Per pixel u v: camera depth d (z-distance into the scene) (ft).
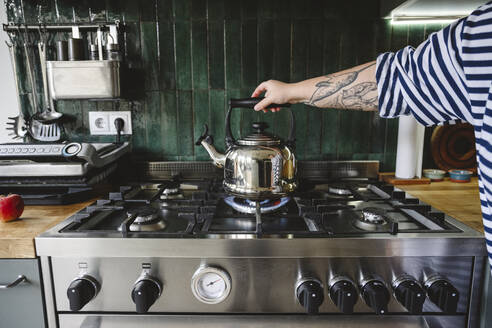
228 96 4.22
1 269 2.43
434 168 4.41
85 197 3.38
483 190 1.53
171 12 4.04
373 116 4.30
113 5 4.01
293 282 2.44
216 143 4.32
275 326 2.52
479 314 2.47
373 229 2.65
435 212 2.72
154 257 2.40
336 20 4.05
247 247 2.36
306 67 4.14
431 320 2.51
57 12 4.02
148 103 4.23
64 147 3.23
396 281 2.41
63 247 2.39
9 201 2.66
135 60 4.13
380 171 4.42
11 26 3.96
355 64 4.13
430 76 1.77
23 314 2.50
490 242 1.54
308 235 2.40
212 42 4.10
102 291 2.47
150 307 2.49
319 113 4.28
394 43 4.10
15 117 4.18
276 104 2.67
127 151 4.19
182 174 4.28
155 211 2.77
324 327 2.54
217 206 3.18
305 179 4.09
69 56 3.92
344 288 2.27
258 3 4.01
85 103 4.21
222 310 2.48
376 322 2.53
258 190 2.72
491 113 1.41
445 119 1.90
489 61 1.45
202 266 2.41
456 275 2.43
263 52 4.11
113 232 2.46
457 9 3.63
